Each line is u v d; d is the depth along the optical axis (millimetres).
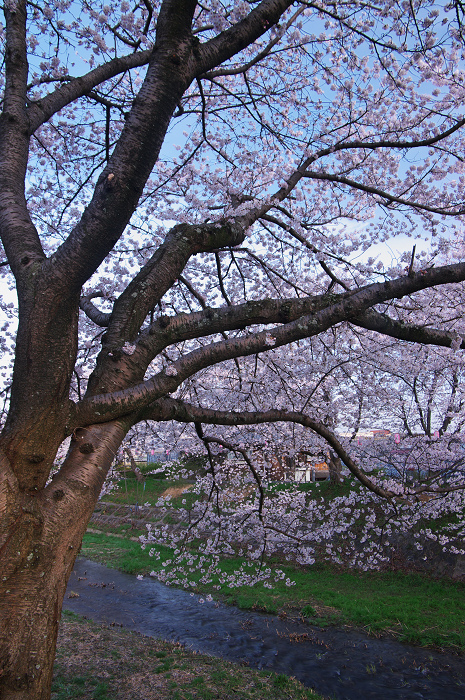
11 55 3387
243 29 3143
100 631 9445
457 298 6770
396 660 8445
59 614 2162
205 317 3094
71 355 2412
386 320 3457
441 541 12047
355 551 13797
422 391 11836
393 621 10062
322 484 17297
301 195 6555
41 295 2365
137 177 2564
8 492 2123
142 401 2744
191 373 3000
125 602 12039
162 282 3055
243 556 14070
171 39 2766
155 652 8328
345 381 9016
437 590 11484
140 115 2645
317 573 13289
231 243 3537
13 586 2043
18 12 3490
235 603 11586
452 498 11789
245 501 11953
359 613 10469
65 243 2436
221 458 9875
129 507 21109
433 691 7336
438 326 6758
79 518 2320
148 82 2727
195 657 8227
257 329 7551
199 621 10602
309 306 3303
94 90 5312
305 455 13406
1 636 1966
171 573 8766
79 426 2543
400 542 13617
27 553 2086
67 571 2238
